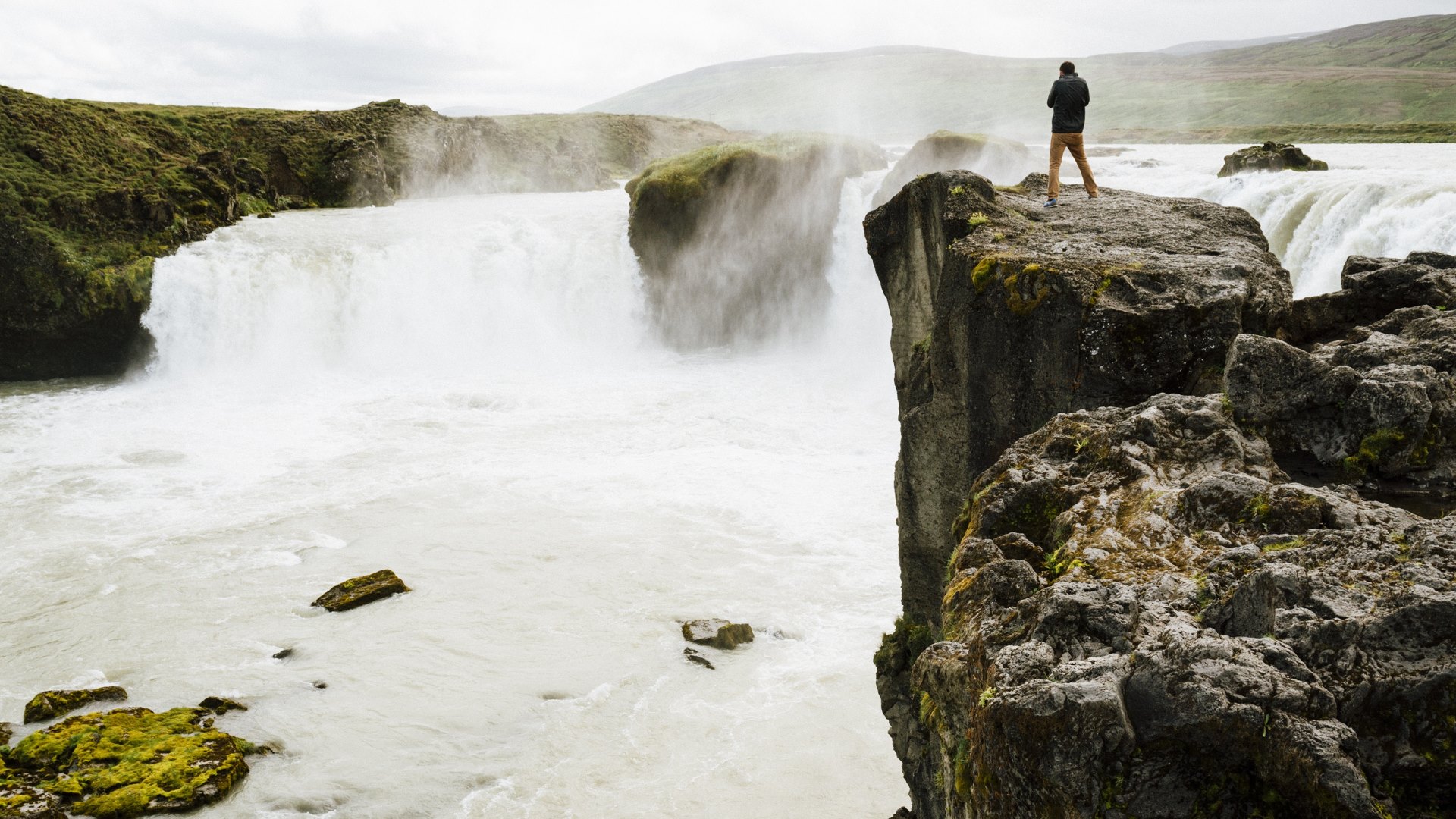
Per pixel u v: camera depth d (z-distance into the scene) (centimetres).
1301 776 349
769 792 1326
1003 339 902
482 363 4019
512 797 1325
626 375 3788
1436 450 643
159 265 4069
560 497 2420
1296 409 673
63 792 1310
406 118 6731
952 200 1082
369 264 4191
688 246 4203
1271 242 2898
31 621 1847
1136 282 855
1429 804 359
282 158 5891
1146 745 374
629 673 1622
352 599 1875
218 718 1510
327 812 1298
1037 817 379
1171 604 463
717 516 2270
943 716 534
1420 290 853
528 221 4541
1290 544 491
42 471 2700
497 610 1844
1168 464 617
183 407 3397
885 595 1872
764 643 1712
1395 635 391
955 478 998
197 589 1970
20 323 3903
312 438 2978
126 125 5338
